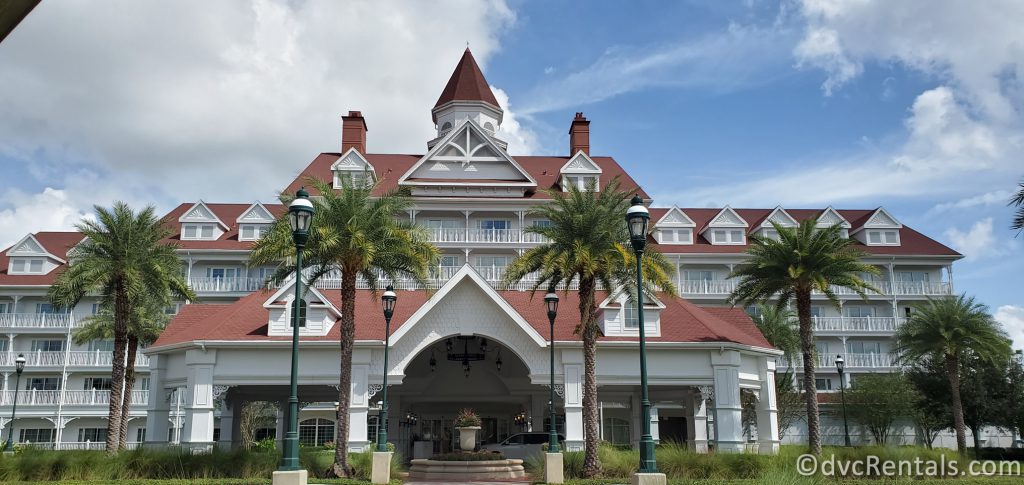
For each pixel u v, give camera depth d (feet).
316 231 91.40
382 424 93.15
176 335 115.34
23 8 19.52
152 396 112.27
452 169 194.29
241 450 95.61
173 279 116.57
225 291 188.24
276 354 108.78
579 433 109.70
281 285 119.24
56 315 187.83
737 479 84.64
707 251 199.21
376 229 96.22
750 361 119.55
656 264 100.83
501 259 187.21
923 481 83.51
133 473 89.92
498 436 150.41
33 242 195.00
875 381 177.78
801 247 114.52
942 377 176.65
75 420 181.88
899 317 200.64
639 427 135.44
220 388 108.47
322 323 110.32
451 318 112.78
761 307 171.94
